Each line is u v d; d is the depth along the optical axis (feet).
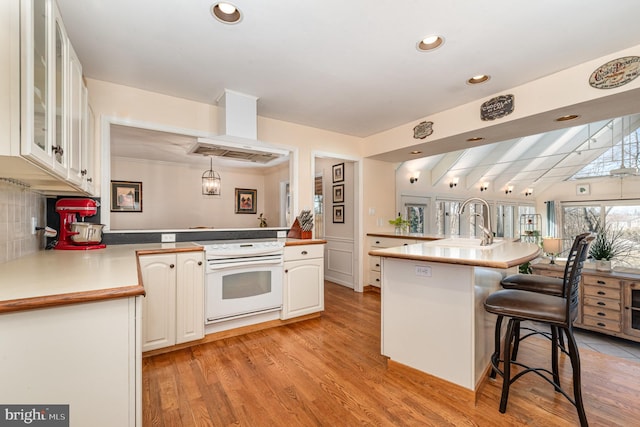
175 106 9.43
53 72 4.12
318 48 6.75
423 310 6.32
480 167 21.03
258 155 10.48
